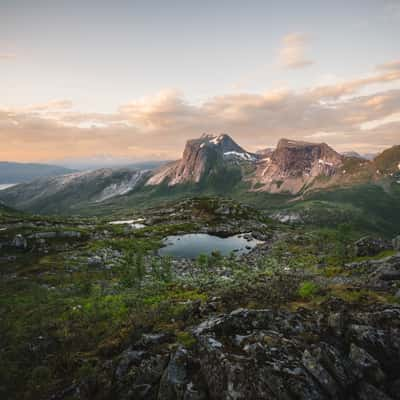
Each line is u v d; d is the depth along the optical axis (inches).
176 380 514.6
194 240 4879.4
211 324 664.4
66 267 2571.4
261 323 658.8
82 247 3570.4
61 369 654.5
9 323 1073.5
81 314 1130.0
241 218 6791.3
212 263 2842.0
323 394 463.8
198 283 1705.2
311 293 946.1
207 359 535.8
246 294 954.1
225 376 481.4
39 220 5679.1
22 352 778.8
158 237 5029.5
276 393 447.8
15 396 593.6
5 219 5408.5
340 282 1210.0
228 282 1535.4
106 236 4719.5
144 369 564.1
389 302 846.5
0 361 722.8
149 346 645.3
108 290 1738.4
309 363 508.7
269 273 1752.0
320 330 636.1
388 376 526.3
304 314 738.8
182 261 3134.8
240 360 504.4
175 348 609.6
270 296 920.9
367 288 1034.1
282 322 661.9
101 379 572.1
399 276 1195.9
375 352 564.7
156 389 527.8
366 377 512.4
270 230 5723.4
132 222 7160.4
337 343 593.0
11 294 1683.1
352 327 618.2
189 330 689.0
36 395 582.9
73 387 576.1
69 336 851.4
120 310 1097.4
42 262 2751.0
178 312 870.4
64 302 1392.7
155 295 1428.4
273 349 539.8
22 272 2393.0
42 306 1334.9
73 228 4810.5
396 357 553.9
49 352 771.4
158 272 2306.8
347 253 2215.8
